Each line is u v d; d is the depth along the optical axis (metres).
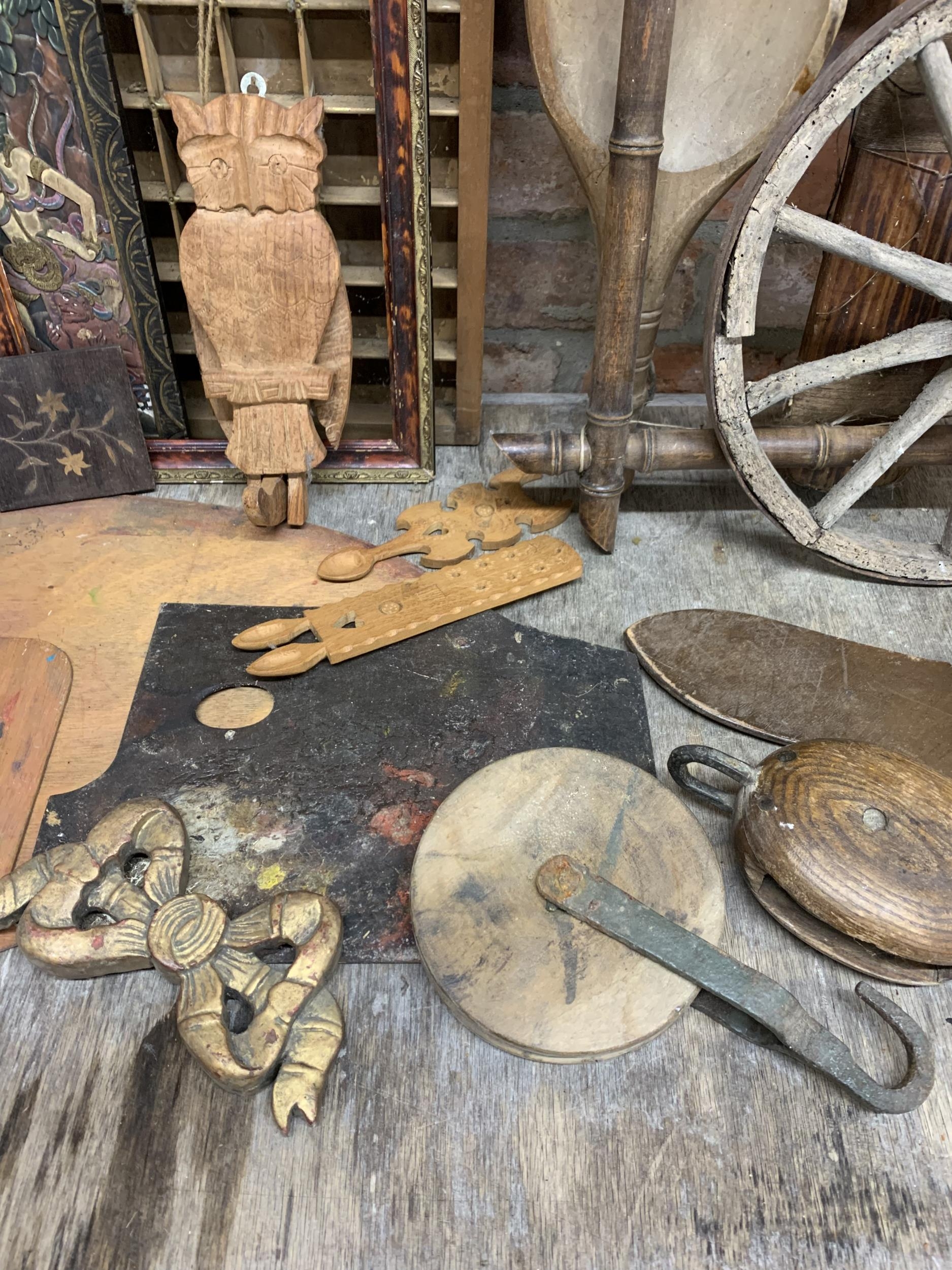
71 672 1.13
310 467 1.28
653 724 1.10
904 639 1.22
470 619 1.20
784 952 0.91
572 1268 0.72
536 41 1.00
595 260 1.44
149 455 1.39
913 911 0.79
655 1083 0.82
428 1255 0.73
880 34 0.88
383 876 0.93
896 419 1.30
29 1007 0.86
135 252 1.23
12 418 1.29
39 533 1.32
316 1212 0.75
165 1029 0.85
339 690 1.11
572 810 0.91
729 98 1.08
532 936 0.83
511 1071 0.82
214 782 1.00
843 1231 0.74
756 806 0.87
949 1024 0.86
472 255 1.28
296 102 1.22
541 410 1.58
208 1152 0.77
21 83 1.11
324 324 1.20
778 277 1.45
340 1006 0.86
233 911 0.90
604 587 1.28
